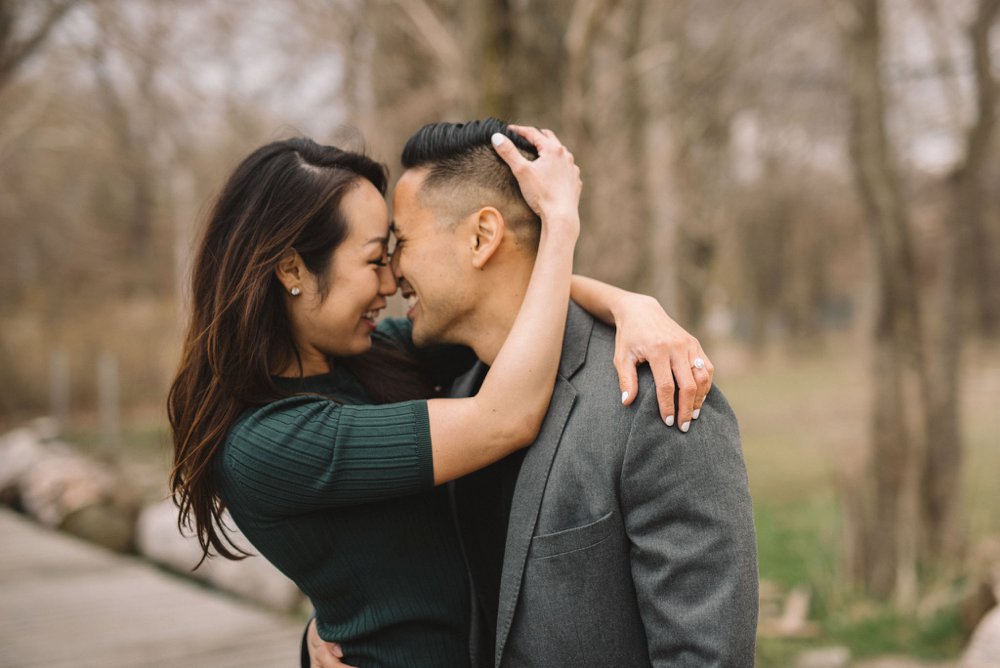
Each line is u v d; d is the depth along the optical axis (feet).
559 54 11.37
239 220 4.72
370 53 16.79
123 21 22.04
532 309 4.47
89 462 30.53
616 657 4.15
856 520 19.52
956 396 20.83
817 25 36.14
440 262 4.75
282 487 4.48
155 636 14.43
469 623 4.86
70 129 39.32
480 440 4.35
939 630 16.65
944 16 23.21
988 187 66.95
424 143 4.85
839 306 122.52
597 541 4.13
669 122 24.23
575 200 4.70
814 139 53.57
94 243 57.52
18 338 53.57
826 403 55.01
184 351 4.93
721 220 49.78
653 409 4.09
